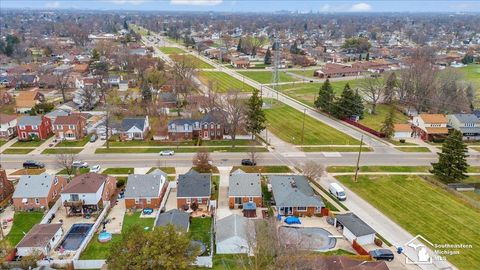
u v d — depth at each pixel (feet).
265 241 154.20
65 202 191.52
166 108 367.04
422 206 205.26
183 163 256.32
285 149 283.18
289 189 203.00
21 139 295.28
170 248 131.34
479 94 445.78
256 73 590.96
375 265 143.33
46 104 365.81
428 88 375.66
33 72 529.45
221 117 300.61
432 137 303.89
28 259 150.71
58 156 251.60
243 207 196.03
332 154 275.39
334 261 148.36
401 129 311.47
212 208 198.39
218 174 239.91
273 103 407.64
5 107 387.75
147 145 287.69
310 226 185.37
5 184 208.44
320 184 228.84
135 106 375.25
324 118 361.92
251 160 254.27
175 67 483.92
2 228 181.47
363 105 381.40
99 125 318.86
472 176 243.60
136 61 542.57
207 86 458.91
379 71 576.61
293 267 142.82
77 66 565.53
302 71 616.80
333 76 565.53
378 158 268.82
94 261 153.17
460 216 195.72
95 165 249.55
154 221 188.55
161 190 207.51
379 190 222.48
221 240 163.84
